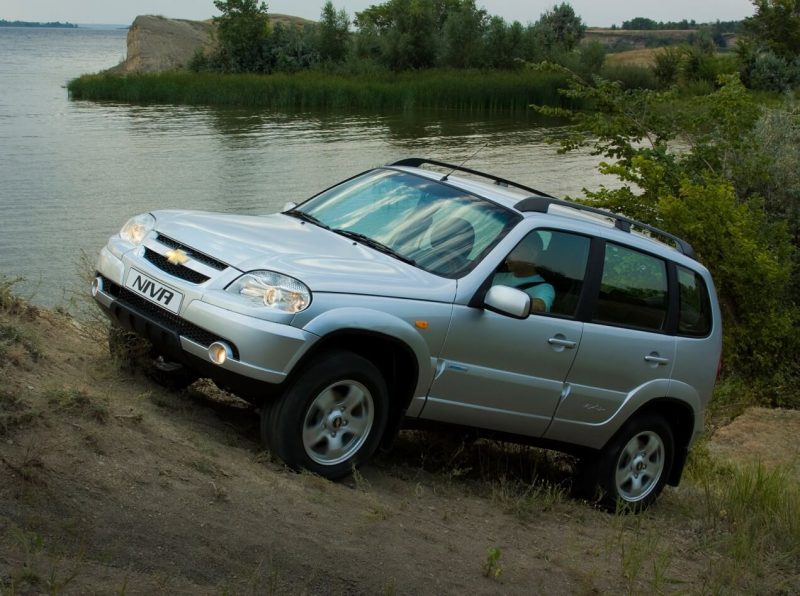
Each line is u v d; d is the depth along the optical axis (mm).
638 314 6332
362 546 4438
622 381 6262
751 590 5406
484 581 4539
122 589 3293
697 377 6754
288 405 4895
